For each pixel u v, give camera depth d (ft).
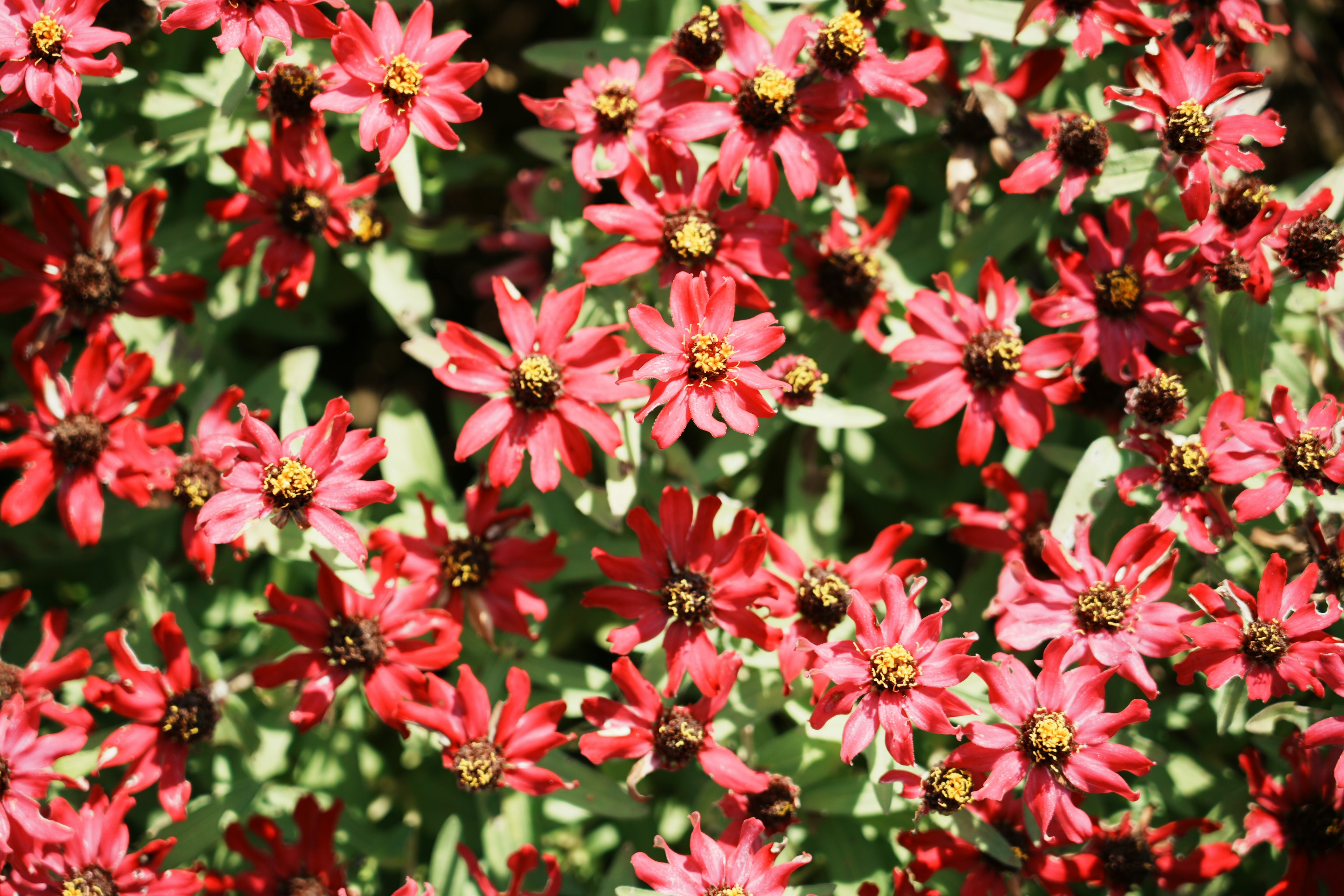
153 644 2.74
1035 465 2.85
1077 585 2.64
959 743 2.75
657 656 2.68
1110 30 2.70
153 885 2.64
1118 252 2.71
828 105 2.67
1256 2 2.72
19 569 2.92
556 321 2.64
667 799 2.84
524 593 2.71
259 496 2.57
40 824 2.61
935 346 2.70
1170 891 2.74
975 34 2.74
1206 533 2.66
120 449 2.69
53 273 2.70
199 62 2.89
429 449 2.86
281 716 2.78
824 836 2.74
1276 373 2.74
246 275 2.85
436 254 3.05
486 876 2.69
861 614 2.58
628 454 2.68
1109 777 2.56
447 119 2.63
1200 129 2.65
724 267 2.67
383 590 2.67
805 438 2.80
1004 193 2.80
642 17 2.85
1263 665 2.60
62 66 2.60
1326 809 2.65
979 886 2.65
